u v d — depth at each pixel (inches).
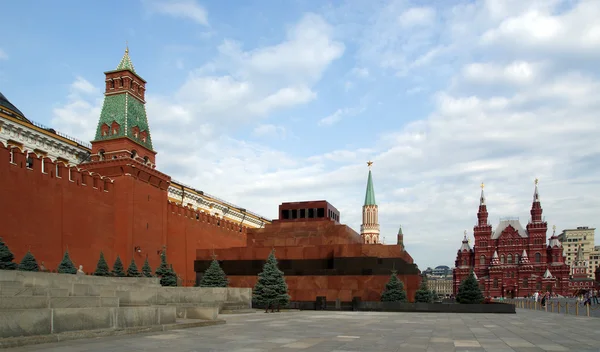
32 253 1545.3
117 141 2043.6
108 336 657.0
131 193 1953.7
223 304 1379.2
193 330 768.9
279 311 1456.7
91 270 1775.3
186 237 2373.3
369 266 1662.2
